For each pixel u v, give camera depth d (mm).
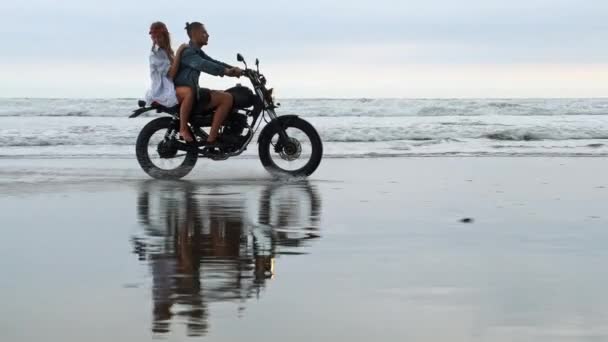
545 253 5090
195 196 8328
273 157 13977
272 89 10477
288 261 4793
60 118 27172
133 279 4281
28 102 32156
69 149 16078
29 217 6715
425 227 6207
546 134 19609
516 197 8320
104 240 5570
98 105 31844
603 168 12055
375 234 5852
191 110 10359
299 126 10453
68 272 4469
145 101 10453
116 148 16328
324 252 5105
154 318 3484
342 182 9961
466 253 5074
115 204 7613
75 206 7449
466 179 10344
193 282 4207
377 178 10484
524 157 14391
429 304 3752
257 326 3371
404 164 12797
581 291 4012
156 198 8125
